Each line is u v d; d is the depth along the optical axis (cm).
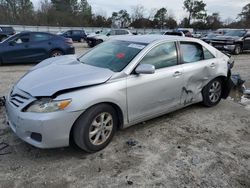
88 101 333
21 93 345
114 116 377
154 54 427
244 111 556
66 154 358
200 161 357
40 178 308
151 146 390
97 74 366
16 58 1044
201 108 557
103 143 369
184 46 481
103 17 7150
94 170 327
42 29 4797
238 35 1770
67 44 1167
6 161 337
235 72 996
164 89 432
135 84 386
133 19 7300
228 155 376
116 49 442
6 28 2816
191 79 481
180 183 311
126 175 320
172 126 462
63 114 320
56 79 352
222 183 315
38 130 316
